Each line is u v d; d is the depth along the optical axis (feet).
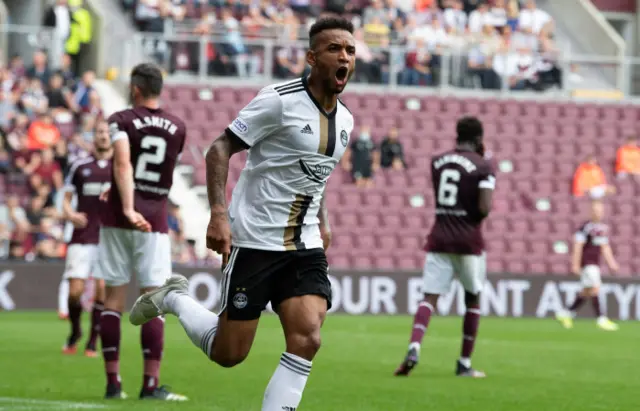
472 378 70.74
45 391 59.16
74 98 155.33
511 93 183.01
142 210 55.21
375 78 178.40
